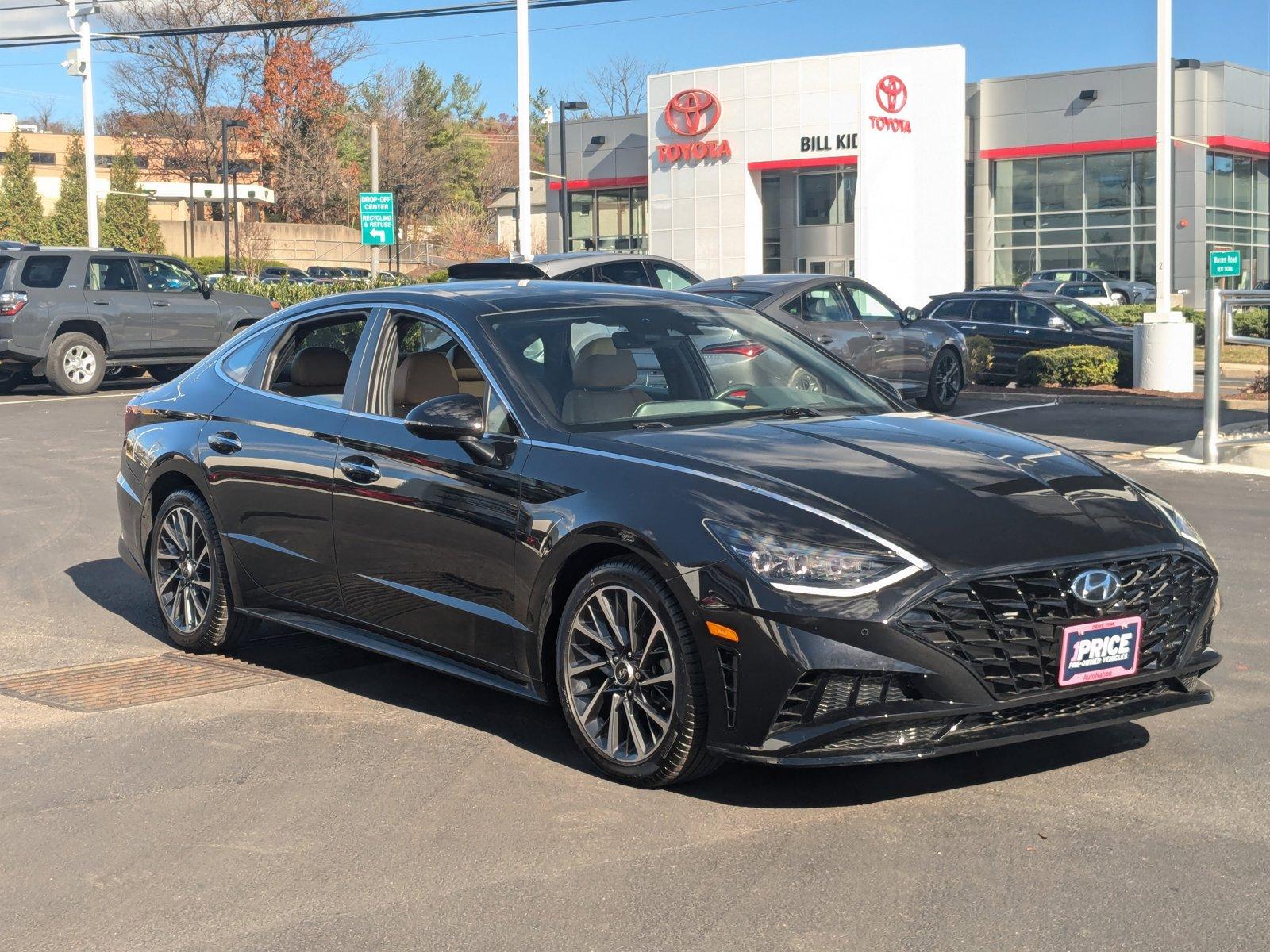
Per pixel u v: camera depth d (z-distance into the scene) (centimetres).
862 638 388
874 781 440
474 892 363
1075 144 4350
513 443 482
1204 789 425
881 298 1569
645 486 438
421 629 516
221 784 454
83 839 411
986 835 392
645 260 1595
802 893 356
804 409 521
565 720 467
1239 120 4284
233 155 6981
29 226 6300
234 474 595
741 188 4275
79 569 834
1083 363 1911
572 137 4972
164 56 6762
